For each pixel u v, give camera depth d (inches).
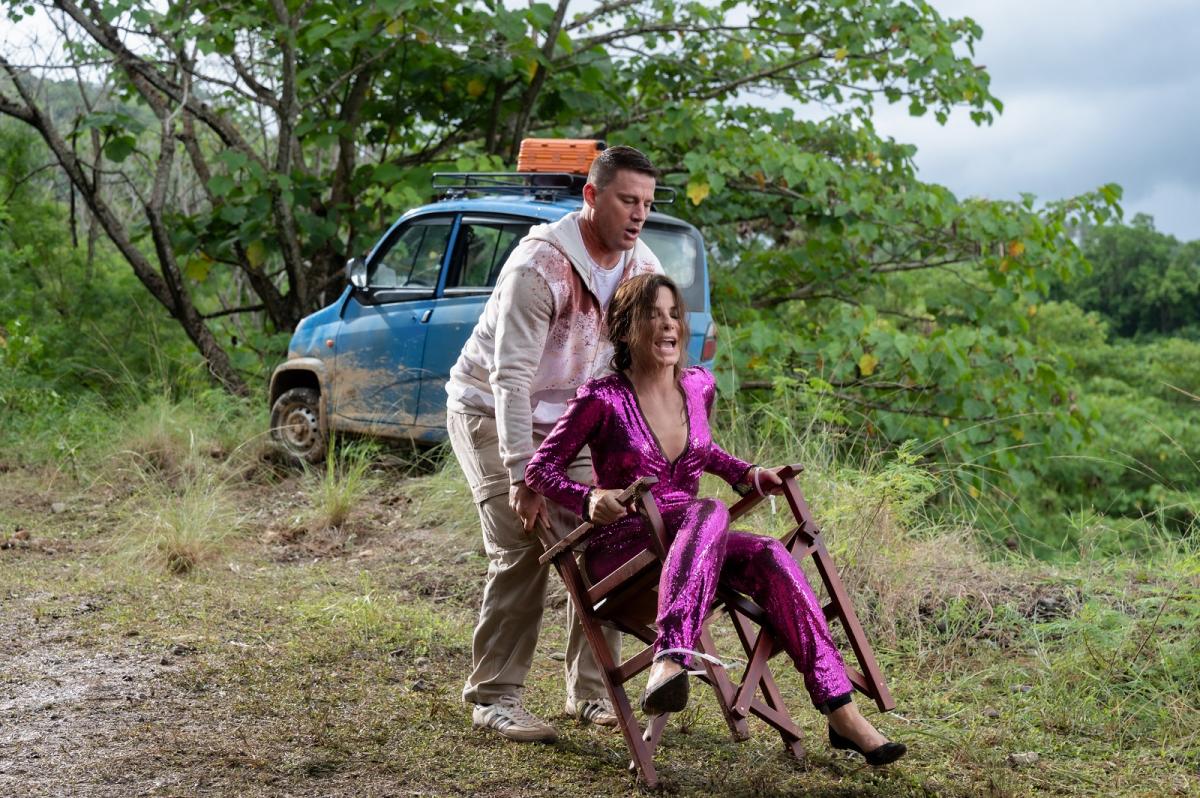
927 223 442.3
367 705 164.2
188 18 407.5
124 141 429.4
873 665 135.6
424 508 284.2
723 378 345.1
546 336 146.4
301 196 430.6
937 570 225.0
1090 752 154.4
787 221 490.6
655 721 139.7
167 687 168.4
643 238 289.7
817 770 144.5
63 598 217.5
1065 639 191.3
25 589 223.9
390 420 322.7
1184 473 724.0
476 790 136.2
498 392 142.3
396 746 148.9
